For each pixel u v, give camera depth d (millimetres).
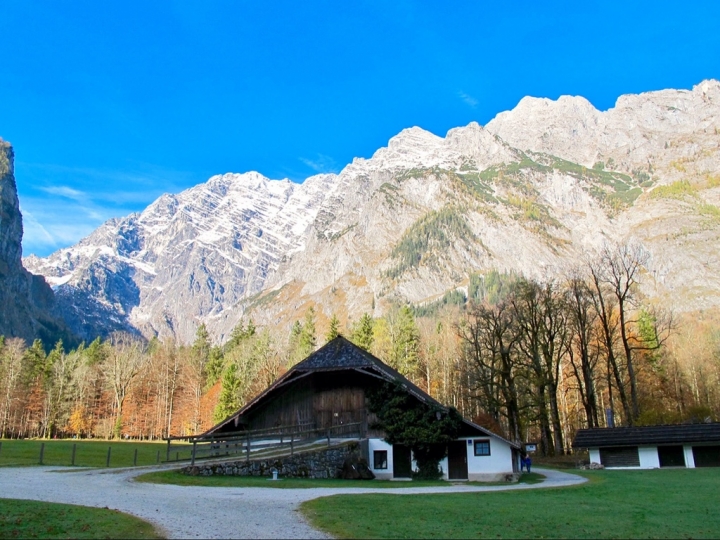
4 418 116062
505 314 63844
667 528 18719
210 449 38125
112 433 120375
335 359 44812
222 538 14922
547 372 61969
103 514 17562
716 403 86000
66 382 126188
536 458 60594
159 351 148625
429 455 42156
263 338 127312
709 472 43062
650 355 80312
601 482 36562
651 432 51531
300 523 17391
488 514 20594
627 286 61875
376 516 19125
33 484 26141
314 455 38438
